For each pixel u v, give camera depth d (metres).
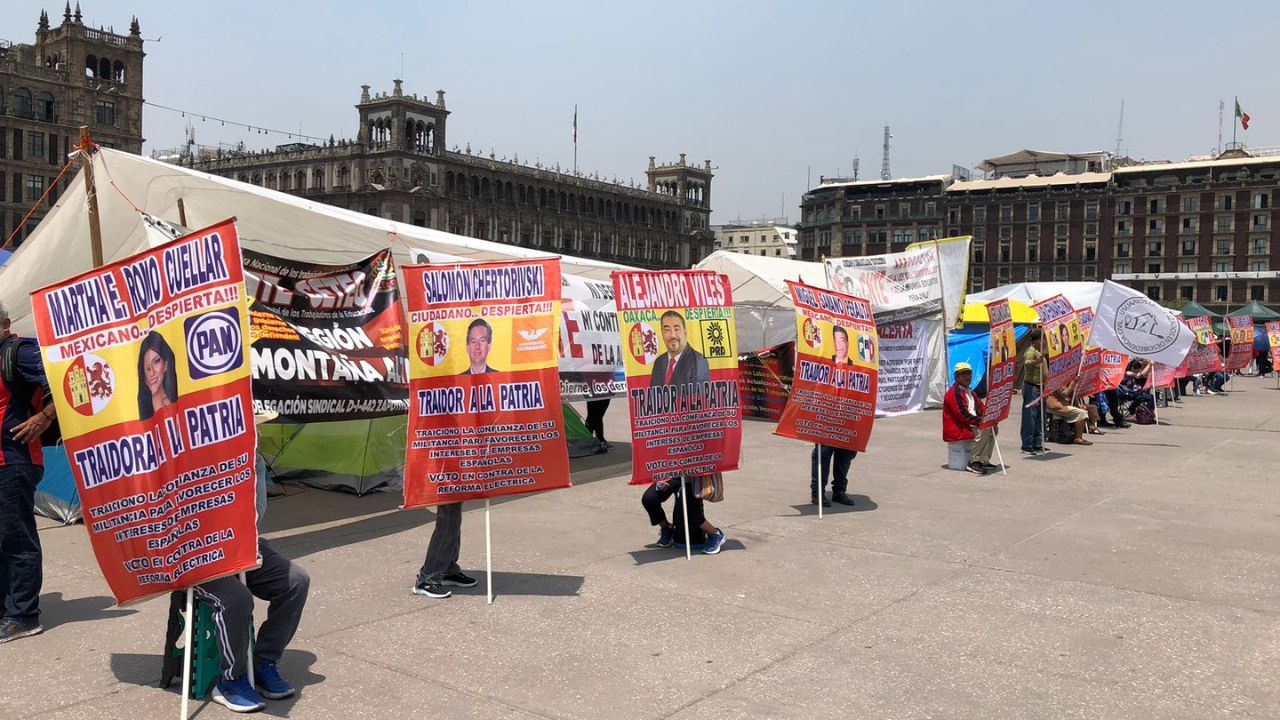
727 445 8.59
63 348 4.88
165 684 5.21
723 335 8.70
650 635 6.11
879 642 5.97
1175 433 18.22
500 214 105.62
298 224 12.64
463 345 7.19
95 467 4.88
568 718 4.82
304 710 4.94
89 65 82.12
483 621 6.42
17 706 4.99
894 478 12.60
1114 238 118.69
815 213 132.88
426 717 4.84
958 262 20.83
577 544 8.76
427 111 97.81
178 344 4.90
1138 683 5.29
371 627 6.30
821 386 10.21
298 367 9.27
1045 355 15.20
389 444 11.74
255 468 4.87
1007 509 10.40
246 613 4.93
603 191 118.50
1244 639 6.04
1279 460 14.31
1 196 75.50
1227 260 113.25
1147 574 7.62
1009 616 6.51
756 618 6.47
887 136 141.50
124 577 4.89
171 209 11.76
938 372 22.05
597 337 13.77
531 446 7.19
